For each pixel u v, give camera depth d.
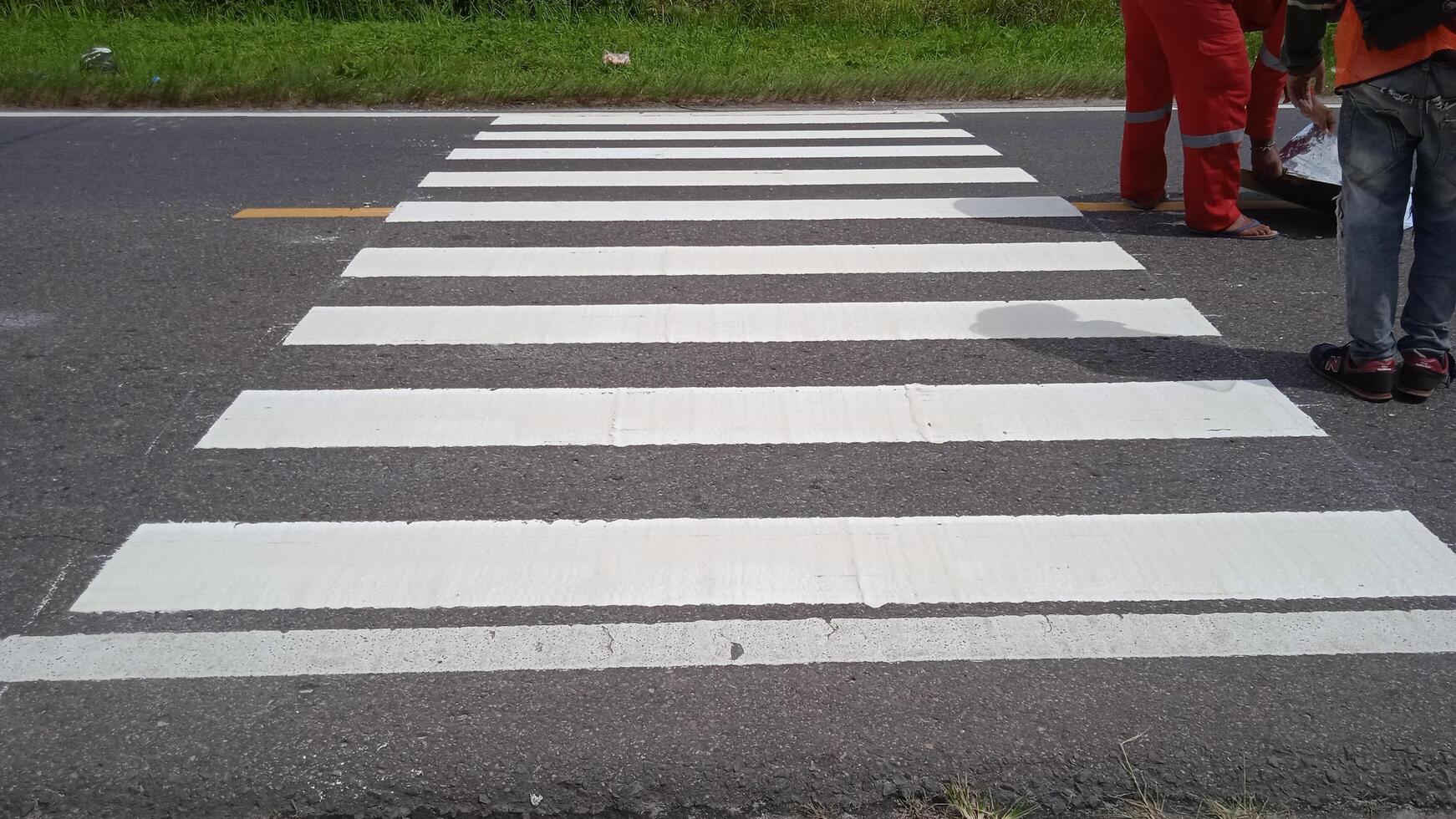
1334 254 5.77
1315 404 4.04
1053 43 13.09
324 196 6.84
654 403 4.05
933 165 7.76
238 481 3.51
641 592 2.96
